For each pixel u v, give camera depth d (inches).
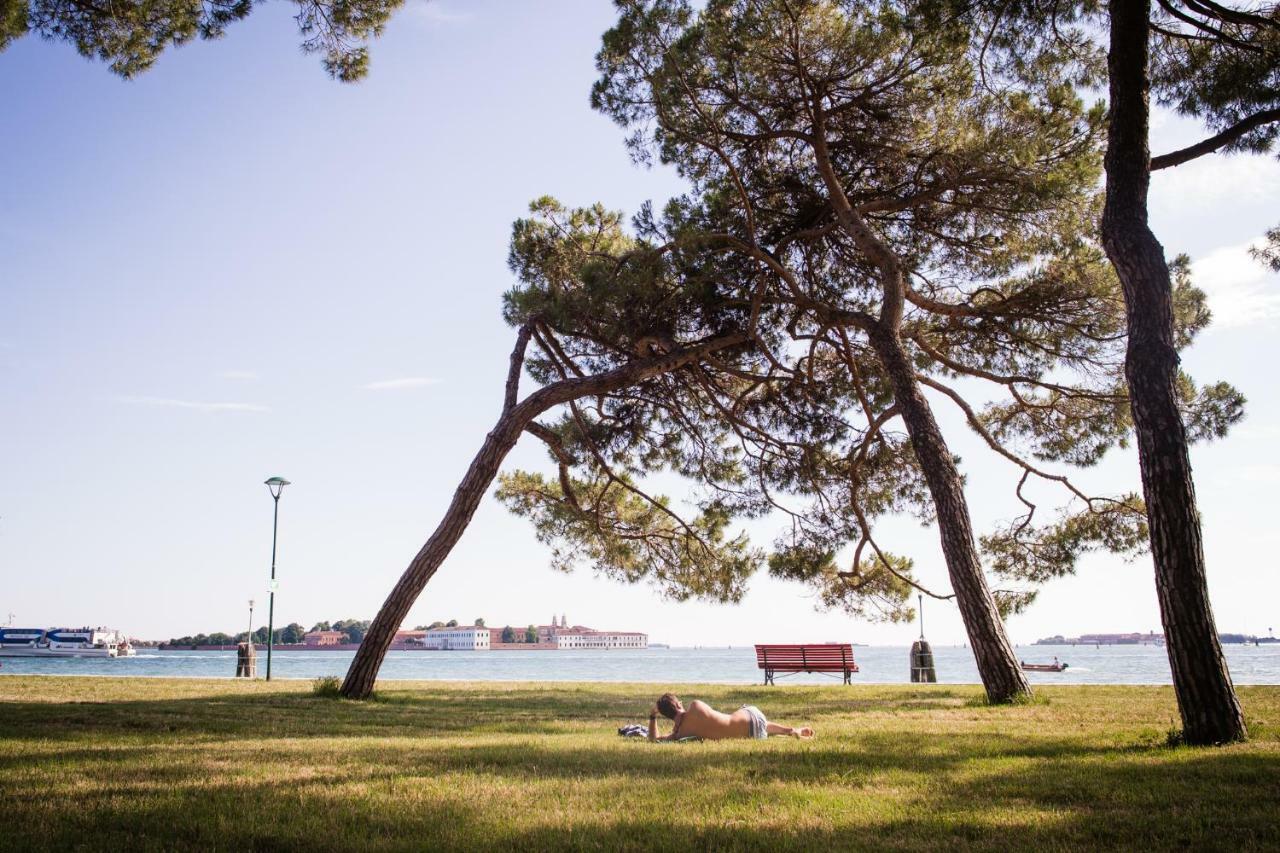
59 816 167.0
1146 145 322.3
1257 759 235.3
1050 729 331.0
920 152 617.6
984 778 211.2
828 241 680.4
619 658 5915.4
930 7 479.5
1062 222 601.6
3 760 237.6
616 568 820.0
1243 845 148.8
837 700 517.3
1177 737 279.4
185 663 3314.5
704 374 702.5
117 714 375.2
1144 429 298.8
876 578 741.9
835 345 713.0
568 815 169.6
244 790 193.9
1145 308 306.5
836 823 163.5
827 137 636.1
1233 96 453.1
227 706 436.5
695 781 206.8
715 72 598.2
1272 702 439.2
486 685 730.2
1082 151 569.0
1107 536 669.3
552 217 690.2
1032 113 569.6
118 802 179.5
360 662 524.7
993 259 654.5
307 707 443.2
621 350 673.6
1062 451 722.2
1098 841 151.8
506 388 606.5
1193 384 618.8
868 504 759.1
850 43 566.6
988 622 485.4
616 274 622.2
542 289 648.4
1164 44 467.5
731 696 560.7
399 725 360.8
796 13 563.5
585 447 754.8
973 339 697.6
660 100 596.1
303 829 158.4
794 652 836.6
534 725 368.5
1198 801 182.9
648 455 800.3
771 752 258.8
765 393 757.9
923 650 899.4
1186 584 284.8
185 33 474.0
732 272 655.1
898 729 335.6
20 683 657.0
